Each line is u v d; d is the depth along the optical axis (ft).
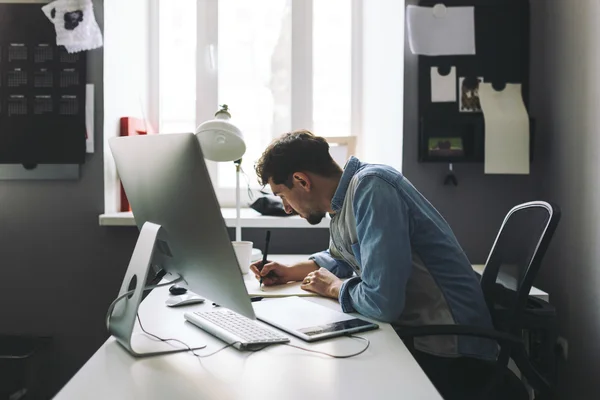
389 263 4.02
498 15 7.16
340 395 2.65
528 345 5.37
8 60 6.89
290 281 5.39
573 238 6.46
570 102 6.56
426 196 7.29
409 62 7.16
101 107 6.98
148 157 3.32
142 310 4.28
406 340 4.09
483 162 7.17
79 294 7.21
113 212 7.42
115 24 7.29
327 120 8.70
